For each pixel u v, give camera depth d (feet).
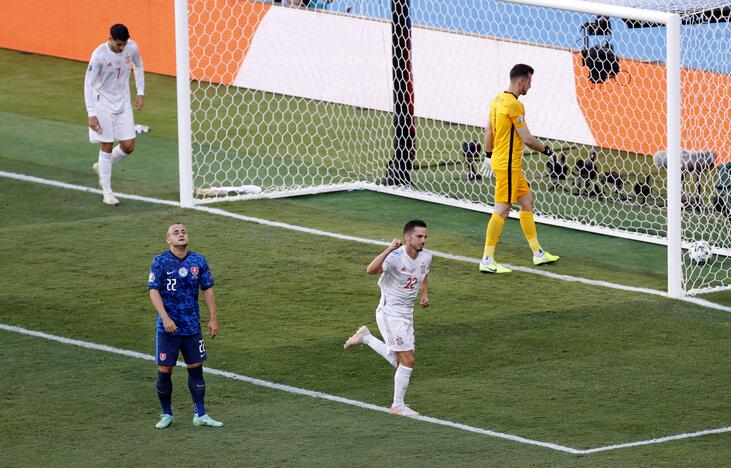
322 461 124.16
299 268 187.52
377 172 248.11
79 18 325.42
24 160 243.40
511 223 219.00
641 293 182.39
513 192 187.52
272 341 159.94
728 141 239.71
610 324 169.27
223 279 182.09
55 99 294.25
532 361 155.53
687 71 246.68
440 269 190.80
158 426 133.28
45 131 266.57
